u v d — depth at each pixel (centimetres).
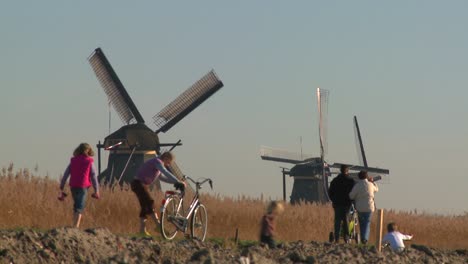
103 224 7075
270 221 5334
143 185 5616
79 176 5319
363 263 5300
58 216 6588
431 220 11462
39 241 4159
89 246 4300
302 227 9200
